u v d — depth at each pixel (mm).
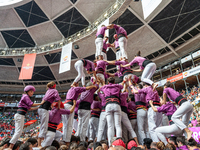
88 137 6355
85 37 24750
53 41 29266
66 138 5141
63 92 37250
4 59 31969
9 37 28797
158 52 26000
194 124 8914
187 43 23172
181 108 4262
